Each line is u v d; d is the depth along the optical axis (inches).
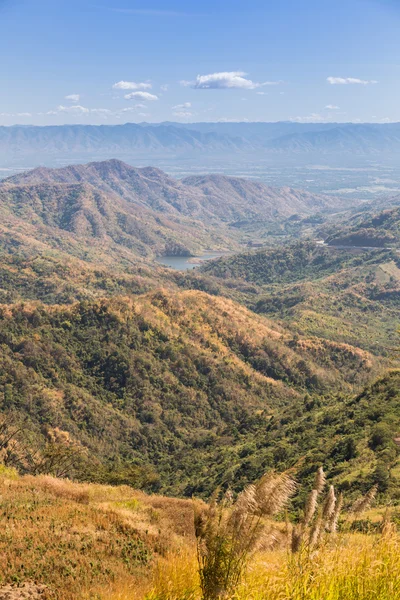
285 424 3378.4
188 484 2783.0
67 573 494.3
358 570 267.9
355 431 2349.9
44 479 1021.2
